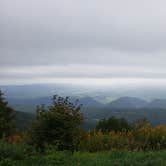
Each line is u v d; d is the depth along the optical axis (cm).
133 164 1086
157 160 1118
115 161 1138
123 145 1484
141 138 1578
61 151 1294
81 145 1458
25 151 1230
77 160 1173
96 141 1505
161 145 1505
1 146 1223
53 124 1439
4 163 1093
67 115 1463
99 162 1122
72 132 1442
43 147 1378
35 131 1428
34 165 1098
